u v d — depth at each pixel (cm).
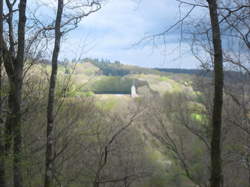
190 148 1562
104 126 1413
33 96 972
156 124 1508
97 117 1355
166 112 1440
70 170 1329
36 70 963
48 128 780
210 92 1123
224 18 493
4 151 662
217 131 513
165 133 1509
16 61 698
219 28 497
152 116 1471
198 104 1320
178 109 1412
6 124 695
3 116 686
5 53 690
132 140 1597
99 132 1281
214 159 514
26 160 750
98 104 1416
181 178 1984
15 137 687
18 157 676
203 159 1502
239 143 1130
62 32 800
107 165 1541
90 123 1304
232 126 1103
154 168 1889
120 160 1605
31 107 966
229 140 1166
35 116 1009
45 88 1005
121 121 1427
